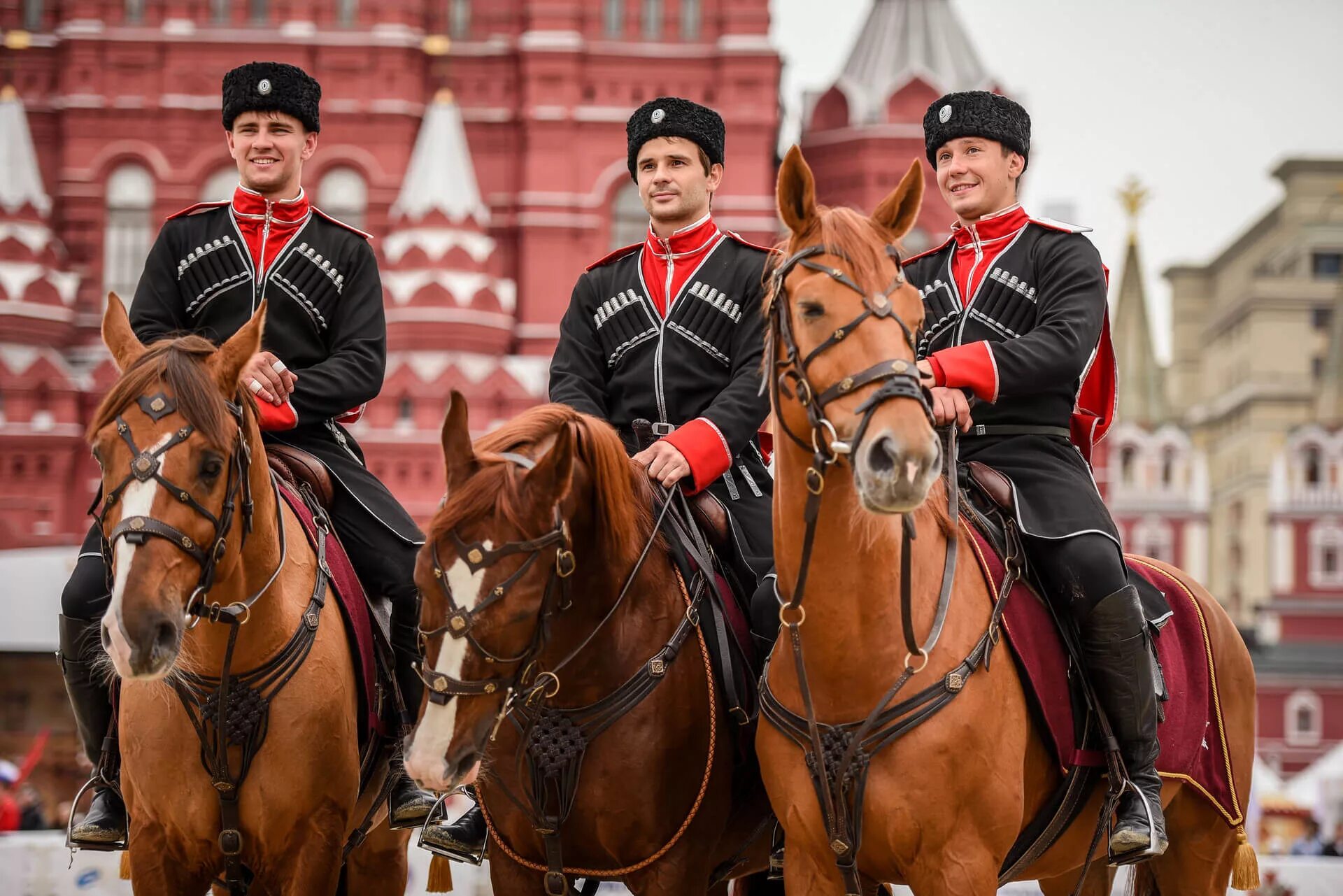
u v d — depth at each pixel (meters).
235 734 7.86
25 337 53.47
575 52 56.44
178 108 56.53
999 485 8.05
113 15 56.84
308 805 8.12
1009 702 7.30
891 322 6.43
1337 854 27.33
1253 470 95.19
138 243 56.53
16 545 51.84
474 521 6.65
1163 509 86.38
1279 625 80.75
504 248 56.50
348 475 9.38
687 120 9.16
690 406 9.04
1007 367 7.59
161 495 6.84
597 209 56.22
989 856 7.09
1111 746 7.80
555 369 9.33
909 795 6.96
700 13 57.00
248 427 7.61
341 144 55.91
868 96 58.75
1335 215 103.25
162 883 8.08
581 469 7.42
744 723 8.28
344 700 8.34
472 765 6.56
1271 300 99.94
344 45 56.28
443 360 51.47
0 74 57.28
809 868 7.29
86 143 56.50
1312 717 73.44
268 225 9.56
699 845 8.00
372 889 10.23
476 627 6.54
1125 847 7.64
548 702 7.72
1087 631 7.81
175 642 6.79
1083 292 8.16
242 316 9.51
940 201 54.59
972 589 7.43
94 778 8.77
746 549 8.80
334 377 9.26
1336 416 95.19
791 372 6.64
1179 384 113.69
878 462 6.14
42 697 37.69
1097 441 8.88
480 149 57.00
